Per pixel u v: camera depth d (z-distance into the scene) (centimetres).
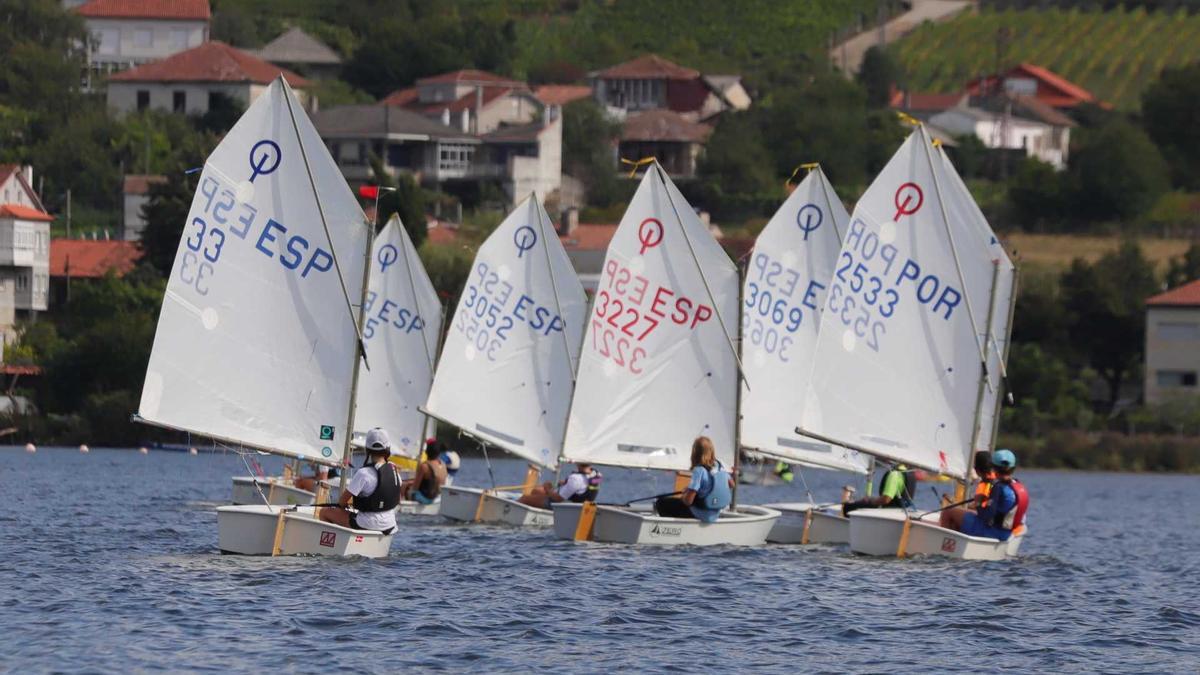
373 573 12825
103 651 9788
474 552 14688
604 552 14900
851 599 12494
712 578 13350
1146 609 12781
